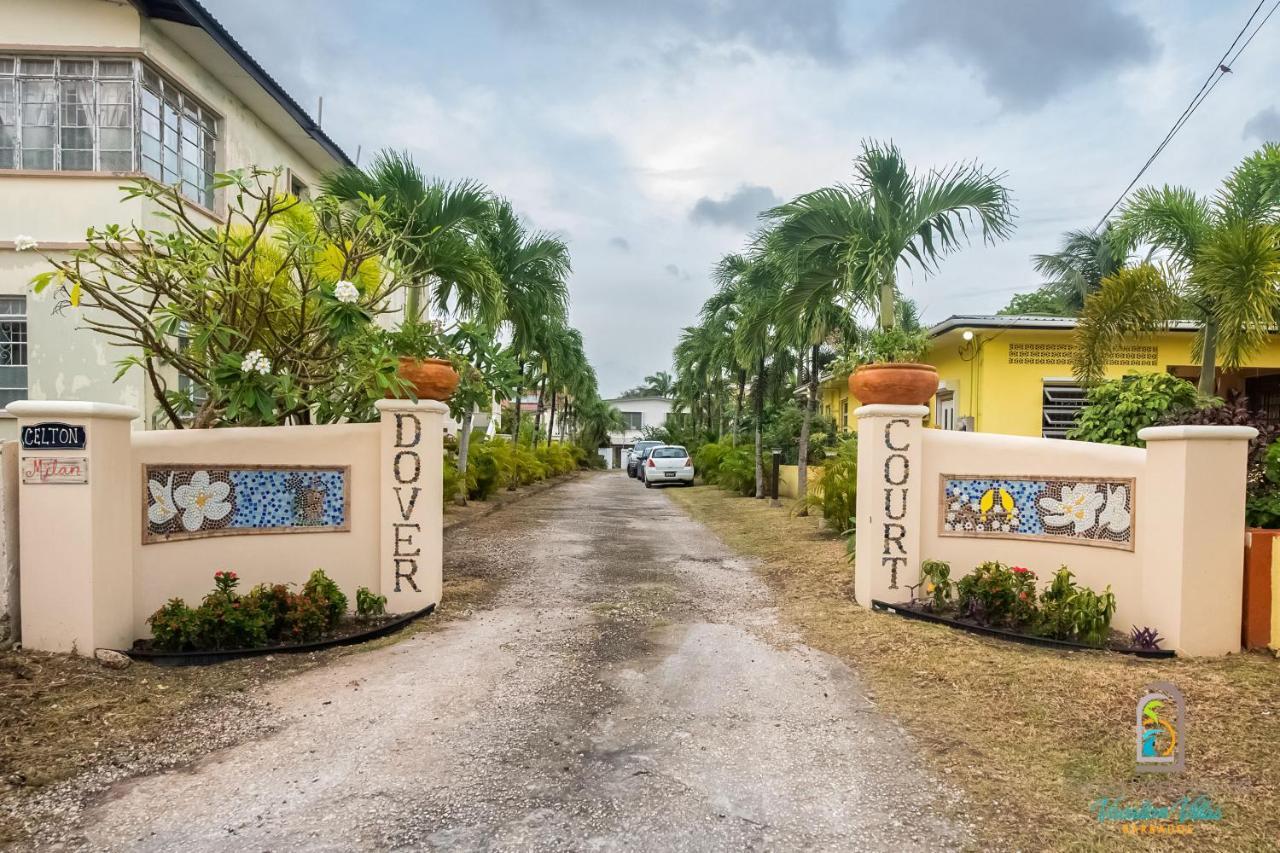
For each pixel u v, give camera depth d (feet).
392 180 34.94
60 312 32.86
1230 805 11.03
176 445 18.88
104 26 33.58
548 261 48.21
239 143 42.65
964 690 15.60
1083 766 12.30
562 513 53.36
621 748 13.23
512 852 9.99
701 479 94.94
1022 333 45.93
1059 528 20.62
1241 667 16.44
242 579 20.11
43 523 16.60
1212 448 17.51
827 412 82.17
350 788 11.72
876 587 22.26
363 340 22.44
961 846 10.17
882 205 30.91
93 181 33.27
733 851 10.06
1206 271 25.43
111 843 10.18
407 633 20.26
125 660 16.51
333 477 21.49
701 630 20.85
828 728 14.06
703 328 81.15
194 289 21.39
